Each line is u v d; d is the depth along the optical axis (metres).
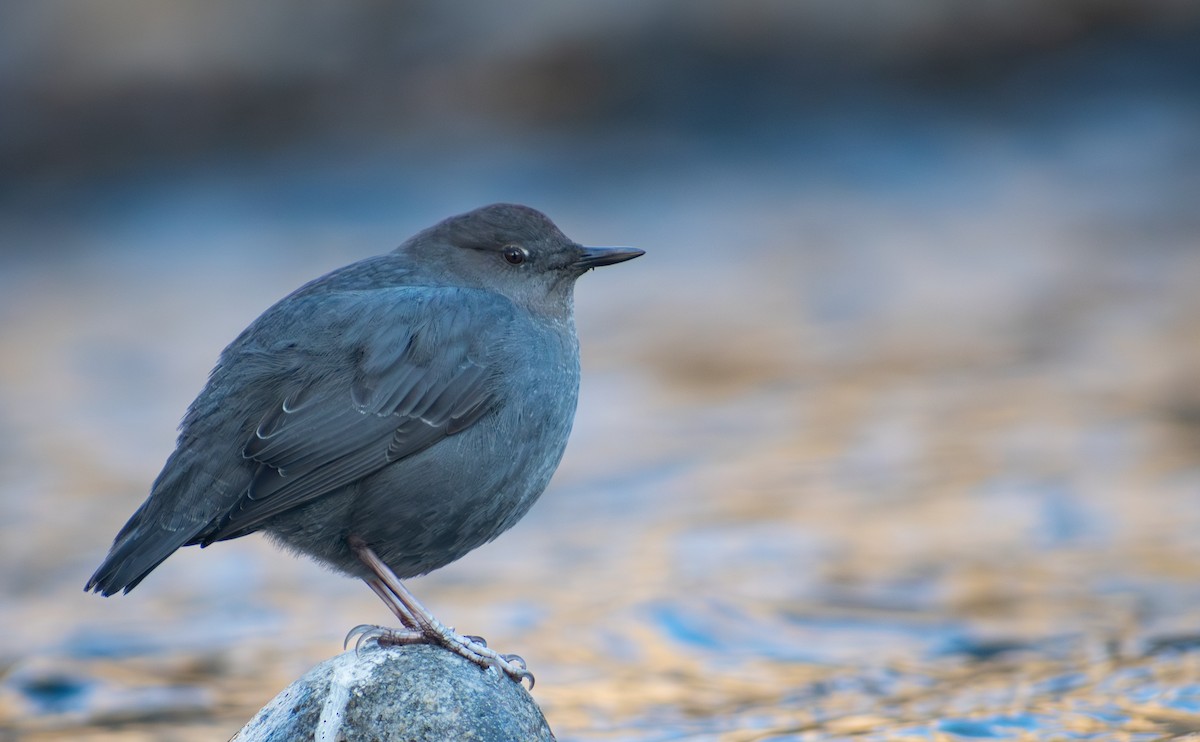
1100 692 7.29
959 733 6.85
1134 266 19.06
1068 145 25.19
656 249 21.88
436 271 6.95
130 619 9.81
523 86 27.31
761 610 9.30
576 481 12.73
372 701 5.94
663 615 9.24
